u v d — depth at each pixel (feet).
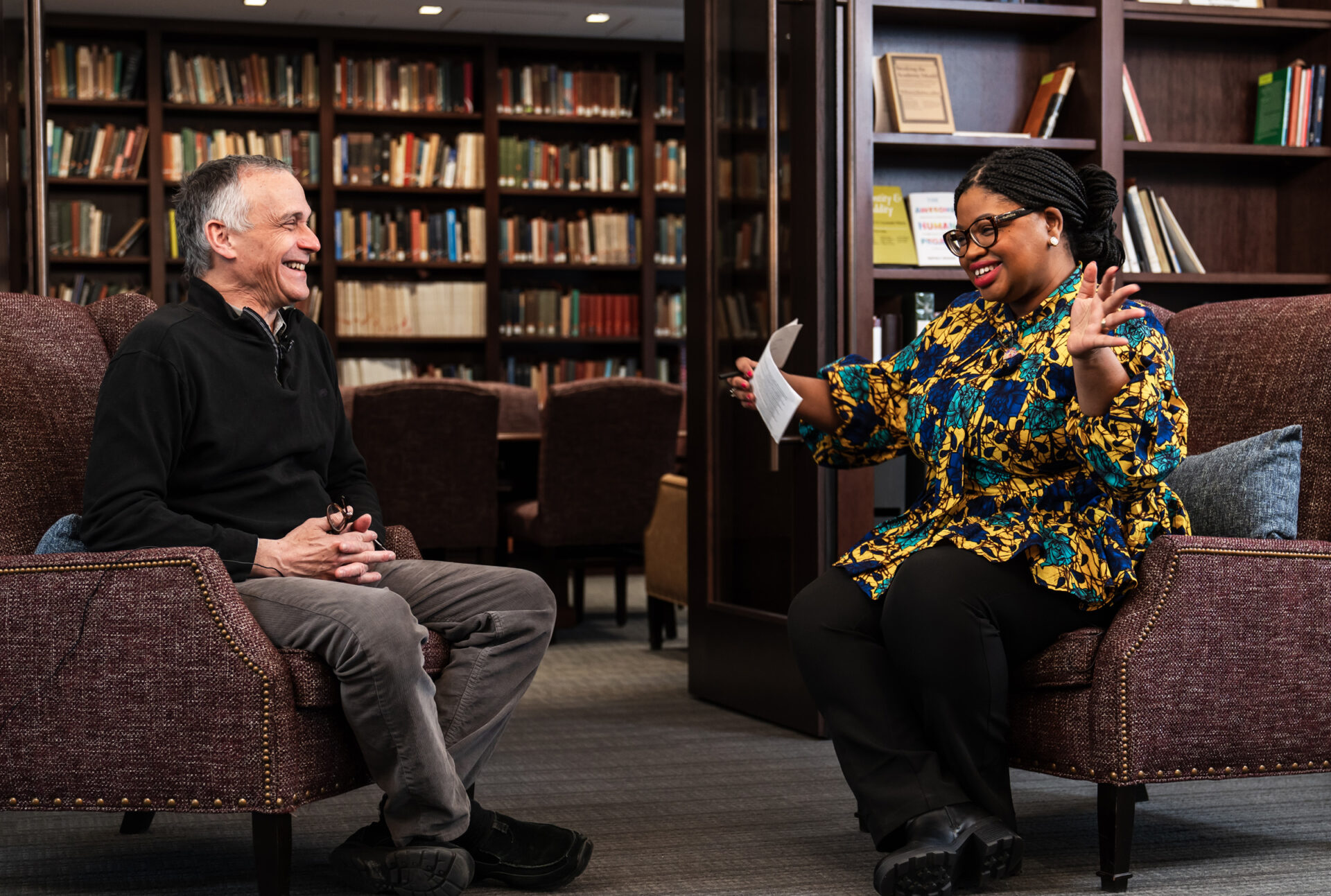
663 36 23.41
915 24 12.46
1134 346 6.49
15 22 10.99
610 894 6.66
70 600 6.03
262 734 5.89
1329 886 6.71
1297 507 7.25
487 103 23.13
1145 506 6.91
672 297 24.40
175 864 7.20
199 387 6.64
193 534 6.32
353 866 6.40
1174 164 13.52
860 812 6.74
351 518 7.22
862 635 6.93
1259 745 6.77
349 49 23.20
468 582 6.92
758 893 6.68
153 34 21.76
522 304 23.66
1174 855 7.30
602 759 9.89
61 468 7.14
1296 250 13.53
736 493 11.96
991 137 11.73
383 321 23.00
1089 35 12.18
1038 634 6.69
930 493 7.32
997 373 6.91
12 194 10.94
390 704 6.04
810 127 10.77
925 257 11.96
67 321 7.60
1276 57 13.76
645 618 18.34
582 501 16.47
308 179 22.70
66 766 6.07
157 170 21.91
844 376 7.84
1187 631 6.59
